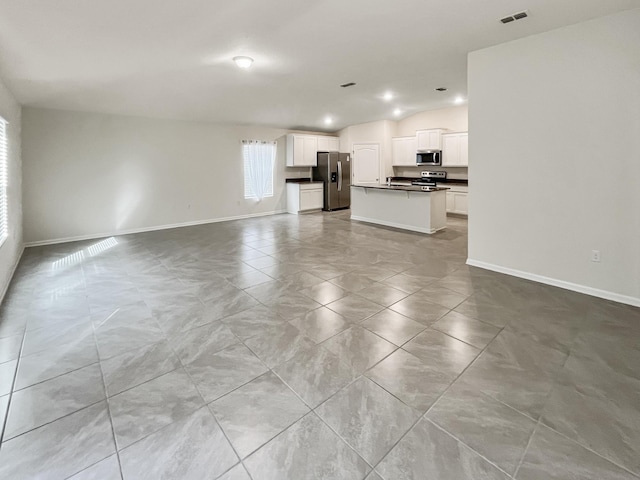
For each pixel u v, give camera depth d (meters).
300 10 2.95
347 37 3.54
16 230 4.85
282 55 4.06
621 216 3.14
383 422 1.74
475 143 4.09
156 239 6.19
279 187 9.20
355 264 4.54
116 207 6.58
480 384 2.03
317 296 3.43
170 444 1.61
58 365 2.27
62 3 2.70
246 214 8.56
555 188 3.51
